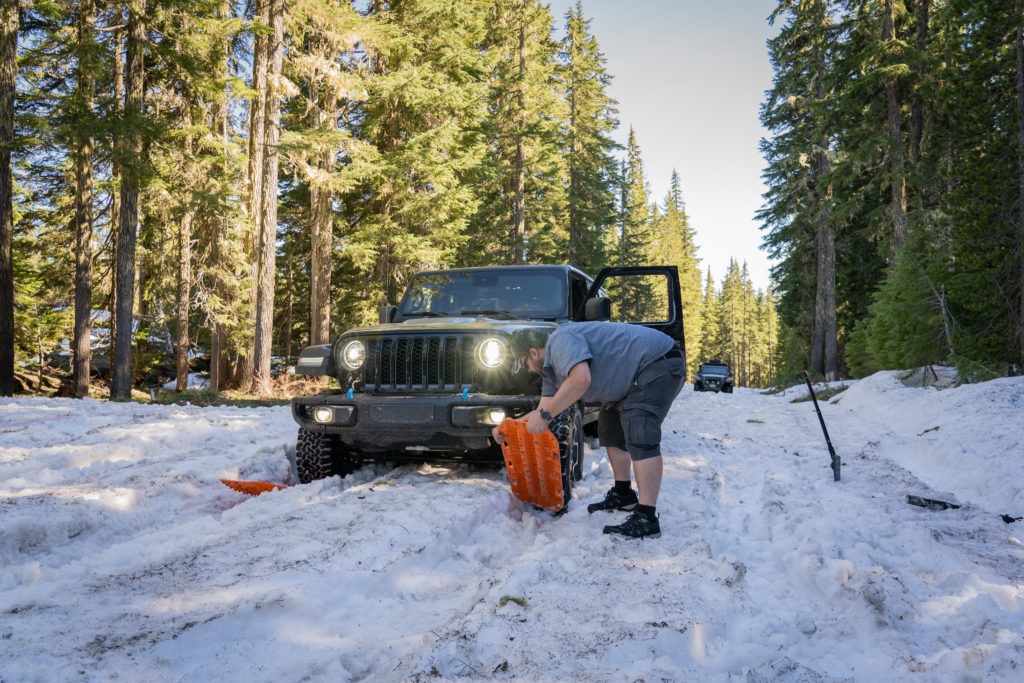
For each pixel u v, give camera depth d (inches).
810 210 1045.2
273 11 679.7
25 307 865.5
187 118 725.9
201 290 781.9
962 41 506.3
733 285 3437.5
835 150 1027.3
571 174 1454.2
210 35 602.5
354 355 187.9
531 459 154.6
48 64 646.5
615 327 144.6
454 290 241.0
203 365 1144.2
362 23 703.7
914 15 839.1
